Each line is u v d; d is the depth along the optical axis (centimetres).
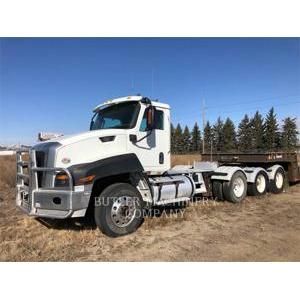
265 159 1009
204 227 623
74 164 543
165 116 698
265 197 969
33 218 691
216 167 909
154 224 636
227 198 876
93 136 578
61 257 465
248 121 7219
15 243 527
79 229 604
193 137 8156
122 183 580
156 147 674
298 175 1180
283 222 660
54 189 523
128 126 638
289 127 6581
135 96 650
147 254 476
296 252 481
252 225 637
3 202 931
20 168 615
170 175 746
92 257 465
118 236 559
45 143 569
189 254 474
